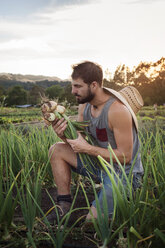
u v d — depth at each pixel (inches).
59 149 90.1
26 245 67.6
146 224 68.5
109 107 82.8
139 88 2628.0
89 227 76.8
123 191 67.9
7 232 72.4
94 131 89.3
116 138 82.7
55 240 66.5
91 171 89.2
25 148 115.8
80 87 81.4
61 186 88.4
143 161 100.2
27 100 4485.7
